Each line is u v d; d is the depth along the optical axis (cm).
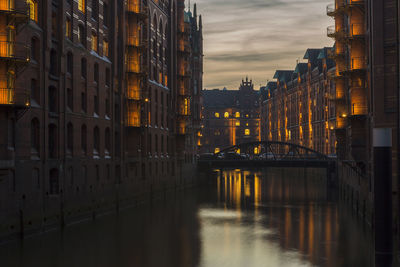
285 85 12706
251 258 2862
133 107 5134
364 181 4244
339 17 5303
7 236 2981
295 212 4894
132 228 3847
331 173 7606
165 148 6500
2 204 2911
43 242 3155
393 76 3444
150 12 5909
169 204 5481
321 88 9594
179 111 7112
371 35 3638
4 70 2909
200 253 2998
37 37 3362
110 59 4775
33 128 3372
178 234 3631
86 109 4169
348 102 5622
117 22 4941
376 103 3497
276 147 13575
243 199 6081
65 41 3750
